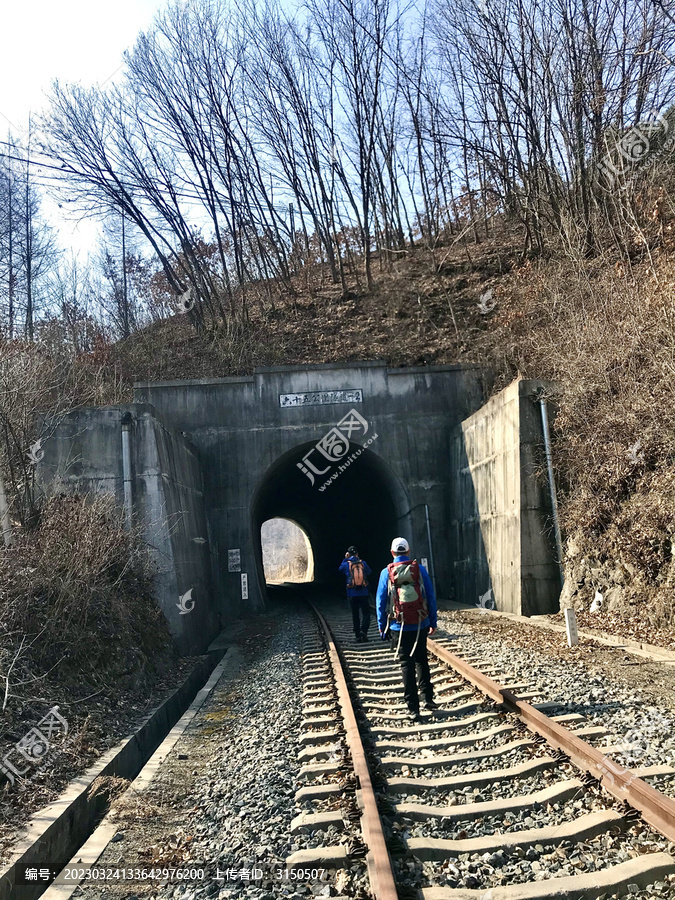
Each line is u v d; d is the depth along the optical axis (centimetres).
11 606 791
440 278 2859
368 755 547
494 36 2248
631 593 1082
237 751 646
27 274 2984
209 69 2800
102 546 1070
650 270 1497
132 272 3419
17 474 1241
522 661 855
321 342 2602
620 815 391
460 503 1850
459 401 1981
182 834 466
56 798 548
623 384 1257
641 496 1118
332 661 972
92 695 809
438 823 419
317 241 3459
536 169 2259
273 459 1945
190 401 1961
